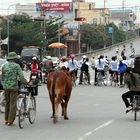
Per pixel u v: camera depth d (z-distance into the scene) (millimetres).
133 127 15438
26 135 13734
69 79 17219
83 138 13195
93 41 140000
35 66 33531
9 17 104500
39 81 37562
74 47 136250
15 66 15398
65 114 17500
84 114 19094
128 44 147125
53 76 16719
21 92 15586
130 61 36156
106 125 15906
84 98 26438
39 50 63656
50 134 13945
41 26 108562
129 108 17750
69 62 36281
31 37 99438
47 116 18391
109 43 162500
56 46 58125
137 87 17125
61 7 137500
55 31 114312
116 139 13047
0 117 17922
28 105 15711
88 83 38469
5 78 15508
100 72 37375
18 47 99062
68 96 17344
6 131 14516
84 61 38469
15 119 17188
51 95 16828
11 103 15570
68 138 13195
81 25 139875
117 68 36750
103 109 20906
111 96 27750
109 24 175500
